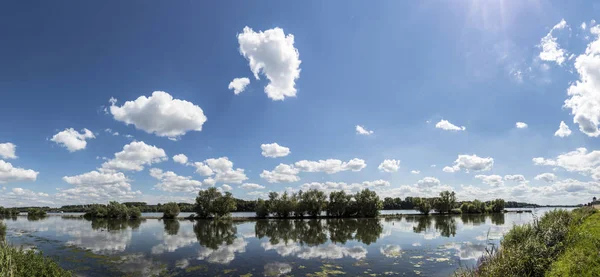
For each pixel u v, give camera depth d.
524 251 16.08
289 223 73.38
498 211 126.12
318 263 26.91
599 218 26.73
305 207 90.88
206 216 95.44
